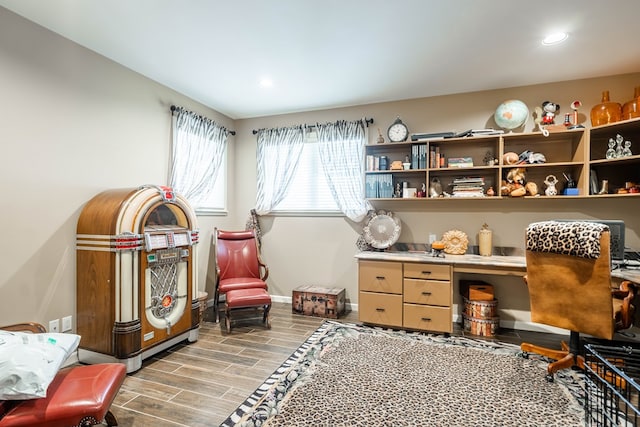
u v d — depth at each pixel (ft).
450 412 6.22
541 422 5.91
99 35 8.25
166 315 8.91
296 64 9.84
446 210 12.13
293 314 12.71
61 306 8.17
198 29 7.98
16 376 4.43
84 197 8.75
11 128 7.26
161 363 8.37
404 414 6.16
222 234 13.05
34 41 7.66
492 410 6.28
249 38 8.40
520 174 10.65
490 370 7.91
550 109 10.55
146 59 9.55
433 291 10.37
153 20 7.59
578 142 10.23
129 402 6.62
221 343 9.71
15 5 7.00
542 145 11.09
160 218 10.21
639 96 9.32
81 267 8.25
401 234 12.68
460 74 10.44
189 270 9.68
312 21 7.63
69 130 8.42
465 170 11.45
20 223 7.42
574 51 8.91
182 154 11.92
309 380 7.45
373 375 7.66
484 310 10.46
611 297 6.74
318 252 13.94
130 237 7.84
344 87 11.56
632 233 10.10
